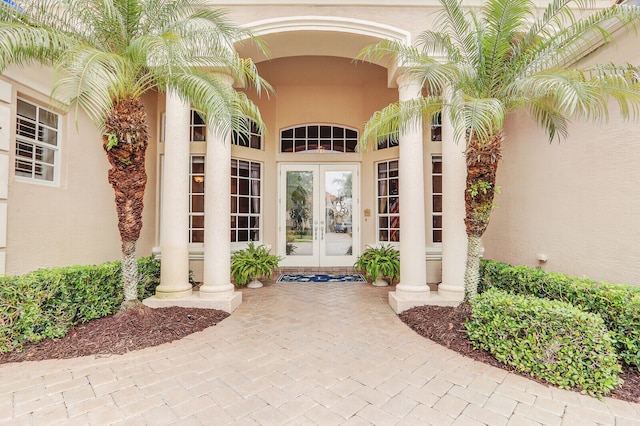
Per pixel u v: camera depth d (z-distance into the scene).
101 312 4.07
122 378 2.75
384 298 5.50
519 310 2.97
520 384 2.69
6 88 3.78
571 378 2.63
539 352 2.79
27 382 2.66
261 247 7.07
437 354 3.29
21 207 3.96
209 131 4.61
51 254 4.38
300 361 3.12
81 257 4.89
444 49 4.27
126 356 3.19
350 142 8.31
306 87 8.18
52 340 3.43
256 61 5.54
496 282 4.52
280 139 8.30
